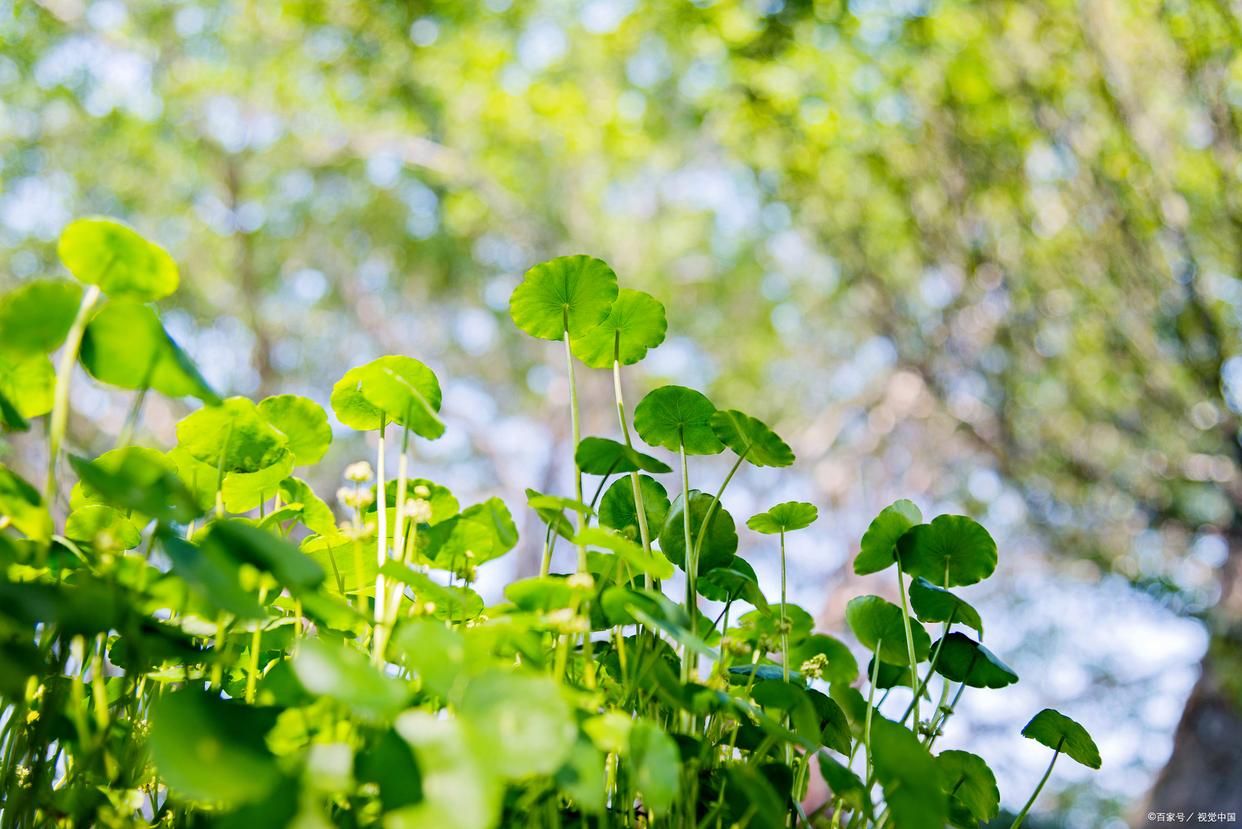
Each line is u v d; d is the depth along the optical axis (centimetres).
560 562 873
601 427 1027
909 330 652
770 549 949
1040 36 563
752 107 671
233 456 93
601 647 103
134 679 78
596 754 65
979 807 110
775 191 698
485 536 104
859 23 619
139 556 77
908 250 649
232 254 934
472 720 61
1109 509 657
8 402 76
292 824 54
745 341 1062
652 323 111
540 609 82
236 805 63
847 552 911
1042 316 606
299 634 84
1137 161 545
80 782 78
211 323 933
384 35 789
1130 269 559
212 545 68
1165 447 596
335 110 860
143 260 79
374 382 94
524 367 1080
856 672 121
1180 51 535
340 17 777
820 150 639
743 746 101
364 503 92
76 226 75
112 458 79
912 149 613
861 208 648
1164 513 614
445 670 65
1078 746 111
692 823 82
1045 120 563
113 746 81
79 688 73
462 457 1120
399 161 941
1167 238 545
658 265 1024
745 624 114
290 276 982
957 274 616
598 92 824
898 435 911
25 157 818
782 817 76
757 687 94
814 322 1028
